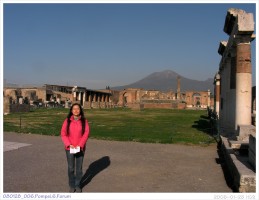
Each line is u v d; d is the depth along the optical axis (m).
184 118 40.66
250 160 9.77
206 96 100.94
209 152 15.09
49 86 90.62
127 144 17.12
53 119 34.28
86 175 10.47
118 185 9.38
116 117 40.84
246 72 15.38
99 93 101.38
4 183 9.38
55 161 12.46
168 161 12.82
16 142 17.23
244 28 14.80
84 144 8.57
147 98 94.81
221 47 24.42
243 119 15.36
